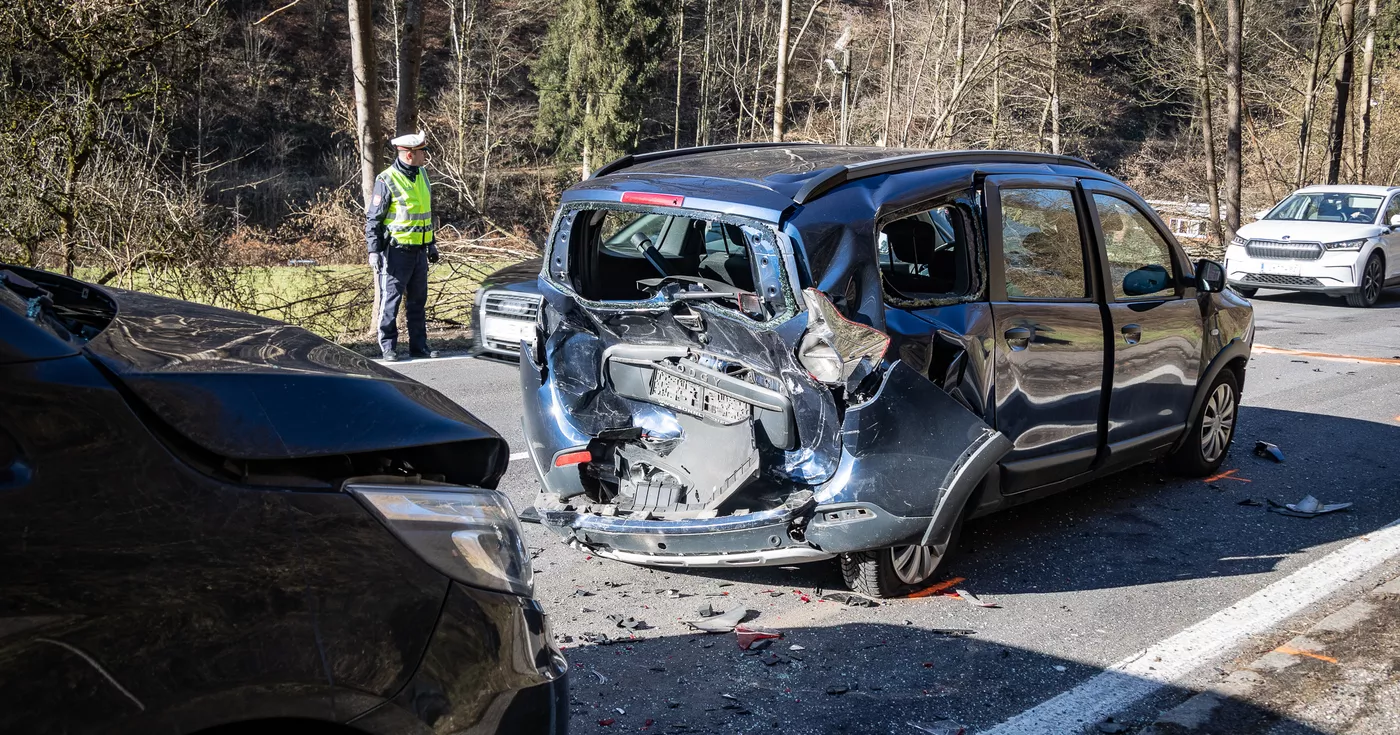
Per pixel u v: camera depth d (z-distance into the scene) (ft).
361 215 52.65
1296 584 16.22
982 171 15.94
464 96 146.72
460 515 6.75
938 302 14.80
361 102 38.86
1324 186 60.64
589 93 170.09
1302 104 107.76
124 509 5.49
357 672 6.08
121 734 5.36
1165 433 20.22
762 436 14.11
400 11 139.74
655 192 14.34
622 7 166.91
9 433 5.33
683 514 14.44
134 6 33.91
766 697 12.30
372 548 6.22
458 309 42.19
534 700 7.03
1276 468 22.88
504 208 148.05
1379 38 111.45
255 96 160.56
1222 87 98.94
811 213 13.42
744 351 14.20
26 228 33.81
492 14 172.14
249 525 5.82
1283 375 34.04
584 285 16.08
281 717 5.87
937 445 13.91
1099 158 155.33
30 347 5.62
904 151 16.34
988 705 12.24
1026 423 16.26
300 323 39.09
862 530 13.58
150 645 5.44
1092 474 18.52
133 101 36.17
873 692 12.50
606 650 13.47
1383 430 26.43
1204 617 14.96
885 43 153.07
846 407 13.41
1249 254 57.00
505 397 28.19
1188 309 20.25
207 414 5.96
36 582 5.17
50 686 5.18
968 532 18.44
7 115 33.91
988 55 97.96
